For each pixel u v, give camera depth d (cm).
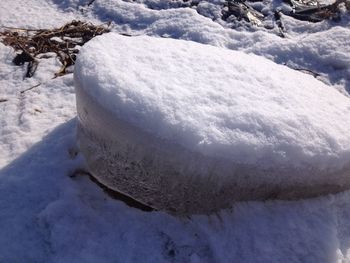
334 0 483
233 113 221
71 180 260
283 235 229
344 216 246
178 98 222
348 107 263
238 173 218
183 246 233
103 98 222
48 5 473
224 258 224
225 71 250
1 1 467
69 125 300
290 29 438
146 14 447
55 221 240
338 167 232
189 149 211
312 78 287
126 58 245
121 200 250
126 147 223
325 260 226
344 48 399
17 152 284
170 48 263
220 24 438
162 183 226
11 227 239
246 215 231
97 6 467
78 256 228
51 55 393
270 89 246
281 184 227
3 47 396
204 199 229
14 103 334
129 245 233
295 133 224
